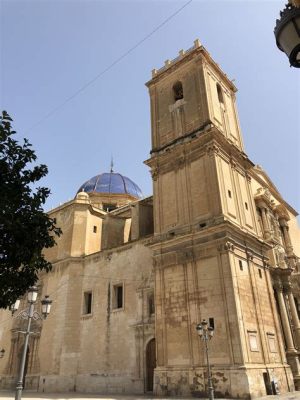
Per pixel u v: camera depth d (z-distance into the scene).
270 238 35.78
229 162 32.09
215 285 25.44
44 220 10.27
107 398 24.22
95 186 56.53
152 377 28.45
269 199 39.41
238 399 21.44
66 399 23.83
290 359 29.58
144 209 39.12
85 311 35.81
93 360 32.34
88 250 39.53
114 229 42.41
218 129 30.91
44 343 35.62
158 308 28.03
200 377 23.69
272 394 23.38
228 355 23.05
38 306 38.03
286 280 34.12
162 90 38.16
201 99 33.53
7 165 9.86
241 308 24.64
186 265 27.64
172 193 31.61
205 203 28.77
